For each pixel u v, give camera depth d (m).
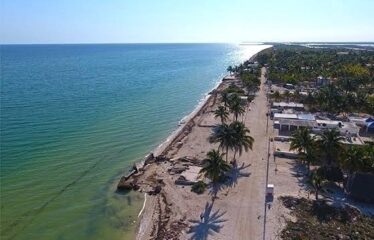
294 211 65.31
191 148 100.69
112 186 78.69
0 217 65.62
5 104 151.00
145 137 113.38
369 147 74.88
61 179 81.62
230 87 189.25
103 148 101.94
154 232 61.31
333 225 60.75
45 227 63.03
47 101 159.50
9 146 100.25
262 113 137.88
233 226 61.34
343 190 72.56
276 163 87.31
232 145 79.75
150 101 169.25
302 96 158.25
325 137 76.25
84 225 63.84
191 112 148.50
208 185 76.69
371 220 62.19
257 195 71.50
